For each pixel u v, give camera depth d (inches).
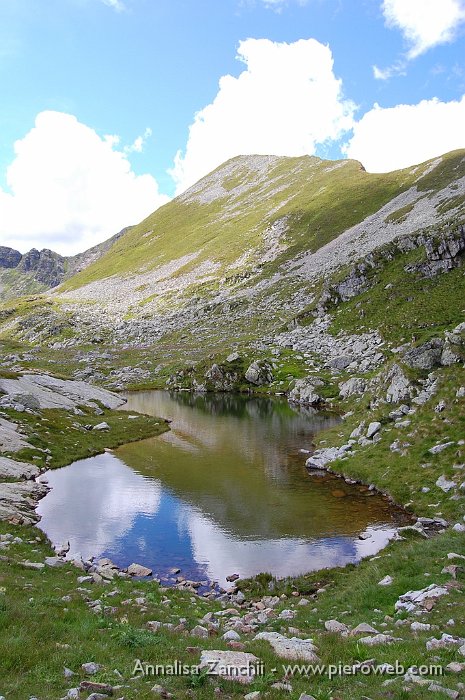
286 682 453.1
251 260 7416.3
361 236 6240.2
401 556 901.8
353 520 1259.2
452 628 586.2
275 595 902.4
